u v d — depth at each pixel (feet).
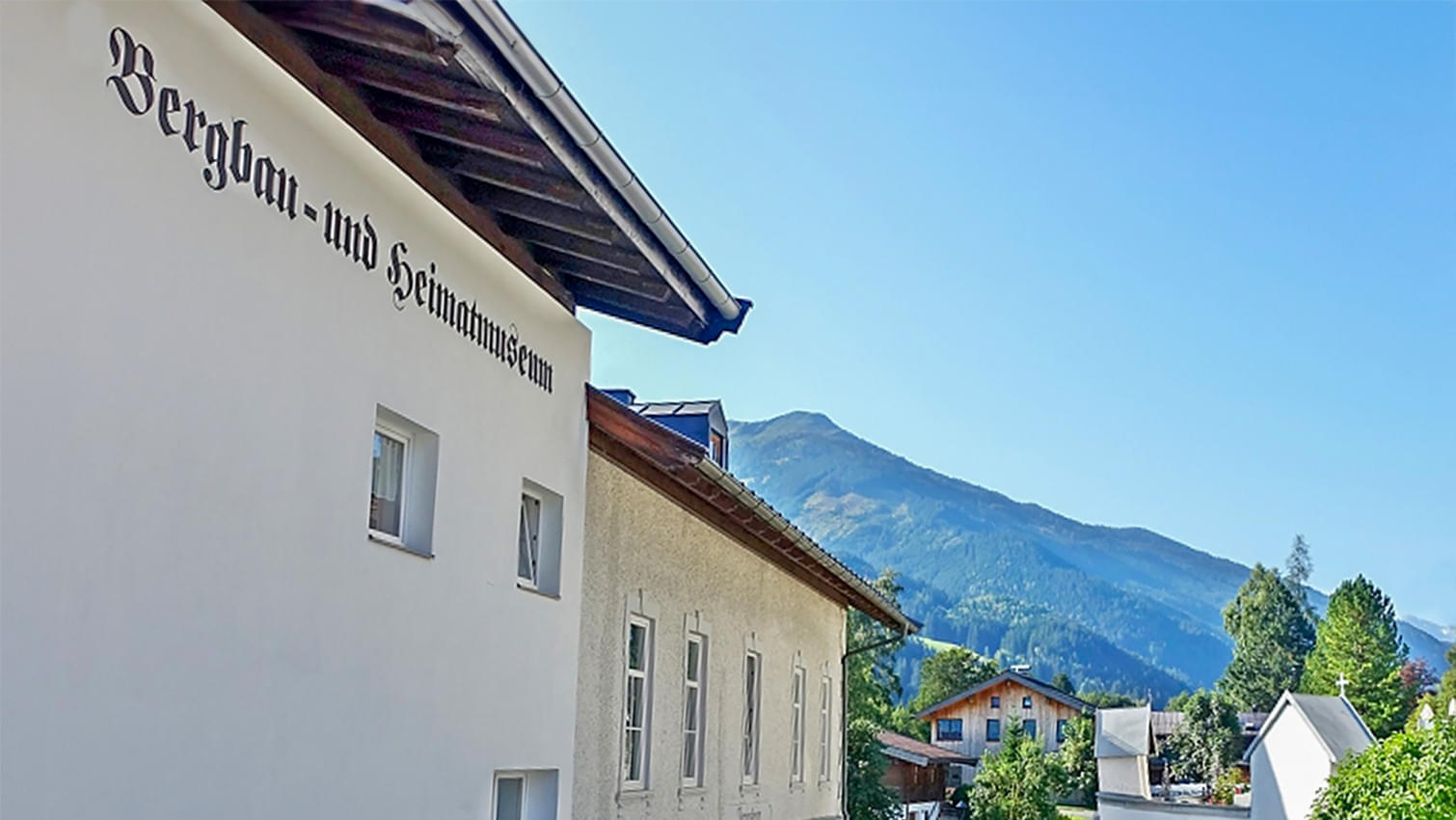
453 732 28.55
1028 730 334.85
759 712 59.67
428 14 20.70
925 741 320.50
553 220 30.73
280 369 22.48
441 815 27.94
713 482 42.39
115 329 18.63
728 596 54.19
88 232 18.15
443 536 28.25
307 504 23.22
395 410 26.32
